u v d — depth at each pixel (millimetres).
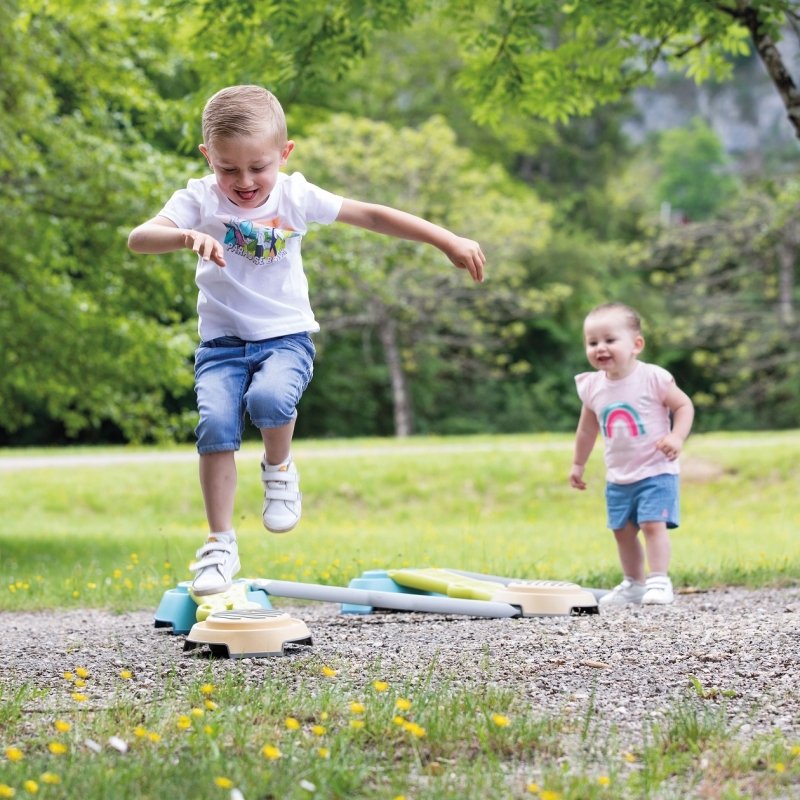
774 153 85750
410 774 3682
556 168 69750
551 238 59062
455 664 5461
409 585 8703
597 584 10422
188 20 13383
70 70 18750
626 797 3387
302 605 9883
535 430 59219
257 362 5906
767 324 50719
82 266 19188
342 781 3471
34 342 18453
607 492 9234
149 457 29875
